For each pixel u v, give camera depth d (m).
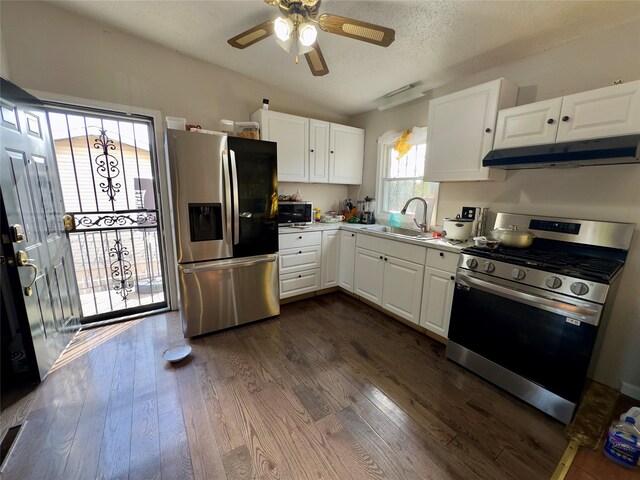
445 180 2.32
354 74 2.61
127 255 2.84
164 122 2.56
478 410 1.62
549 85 1.96
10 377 1.74
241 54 2.51
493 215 2.31
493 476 1.25
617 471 1.27
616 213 1.73
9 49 1.96
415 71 2.45
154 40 2.40
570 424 1.51
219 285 2.39
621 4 1.52
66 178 2.33
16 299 1.66
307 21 1.45
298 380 1.85
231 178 2.28
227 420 1.52
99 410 1.57
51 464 1.27
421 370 1.98
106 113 2.36
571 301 1.44
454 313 2.00
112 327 2.51
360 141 3.54
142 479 1.21
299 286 3.01
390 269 2.61
